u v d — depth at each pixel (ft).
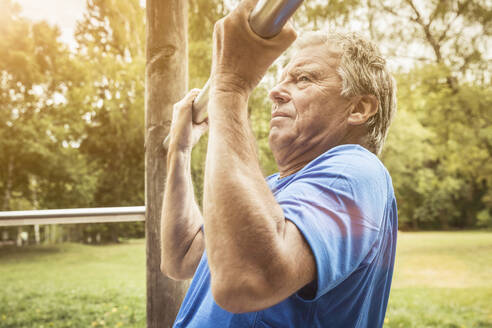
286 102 3.04
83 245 79.25
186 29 6.27
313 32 3.11
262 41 2.20
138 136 71.26
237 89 2.32
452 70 49.75
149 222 6.06
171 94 6.03
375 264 2.60
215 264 2.08
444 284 39.42
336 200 2.20
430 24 49.88
